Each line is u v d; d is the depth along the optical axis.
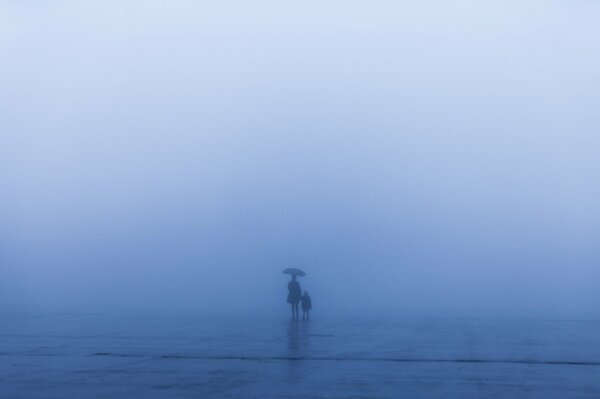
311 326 31.11
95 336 23.98
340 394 11.47
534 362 16.23
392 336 24.55
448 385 12.55
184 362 15.98
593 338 24.22
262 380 13.09
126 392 11.61
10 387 12.11
